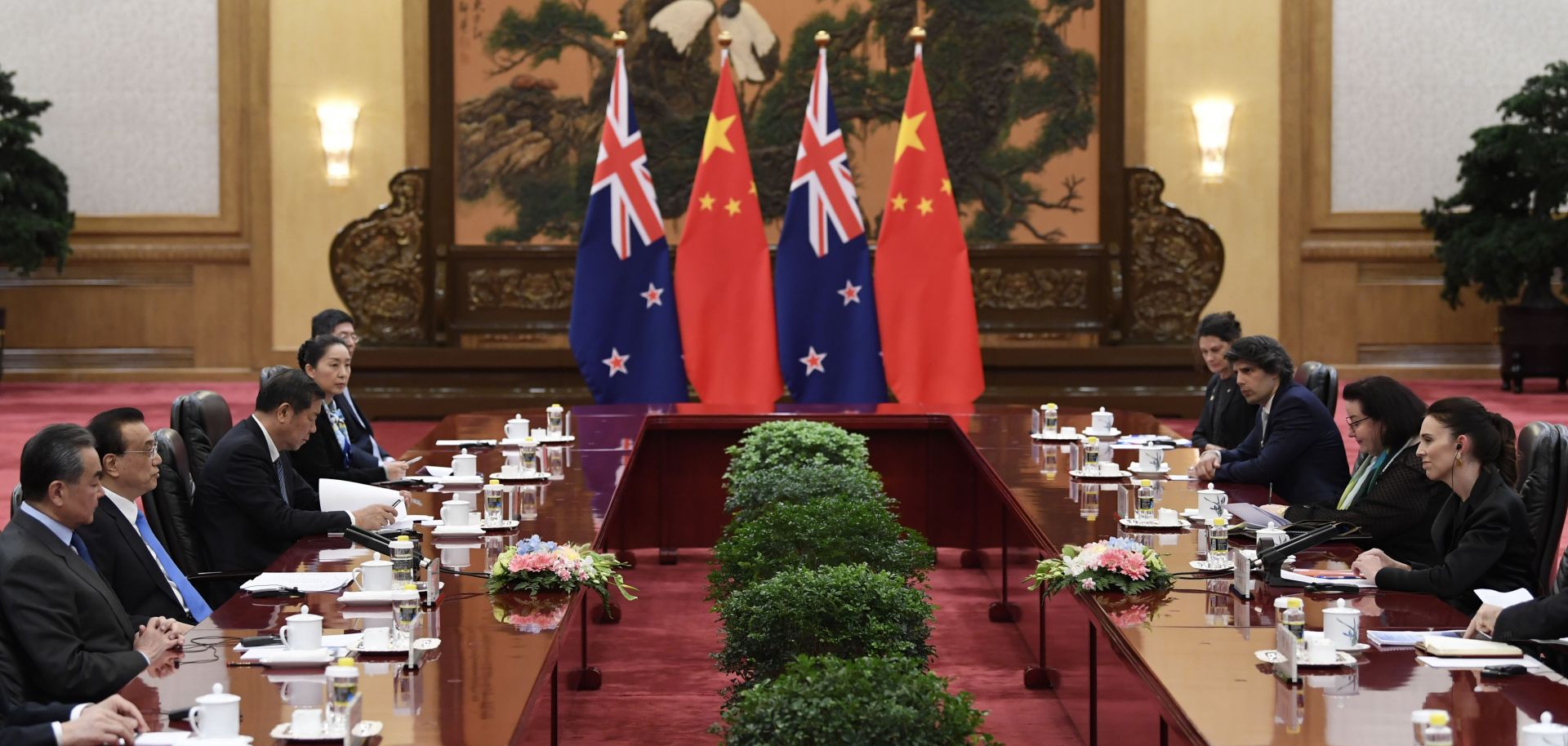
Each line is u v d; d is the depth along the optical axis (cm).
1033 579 409
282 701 301
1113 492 554
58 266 1381
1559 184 1298
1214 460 595
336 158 1438
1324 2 1437
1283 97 1431
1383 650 337
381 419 1275
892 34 1352
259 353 1471
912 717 295
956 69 1349
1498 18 1447
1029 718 515
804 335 1010
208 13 1467
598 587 398
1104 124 1315
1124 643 348
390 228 1286
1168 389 1279
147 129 1476
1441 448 430
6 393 1390
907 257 1005
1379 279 1464
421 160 1441
